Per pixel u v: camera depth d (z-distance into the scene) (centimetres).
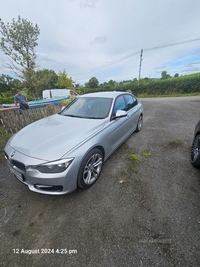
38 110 565
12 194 214
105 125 250
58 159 172
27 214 181
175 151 320
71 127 234
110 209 182
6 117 450
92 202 194
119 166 271
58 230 160
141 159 292
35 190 186
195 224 159
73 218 173
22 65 1278
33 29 1226
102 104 298
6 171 271
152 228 157
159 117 621
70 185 185
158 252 135
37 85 1371
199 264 125
